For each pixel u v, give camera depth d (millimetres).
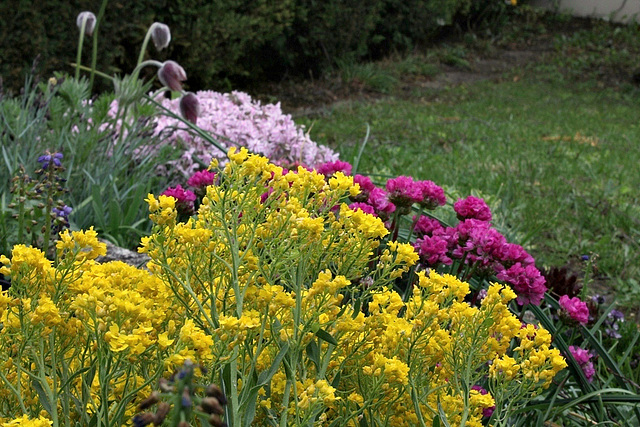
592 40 15625
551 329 2588
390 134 9180
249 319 1354
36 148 4121
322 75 12492
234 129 4871
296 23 11945
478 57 14734
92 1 8406
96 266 1555
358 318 1632
